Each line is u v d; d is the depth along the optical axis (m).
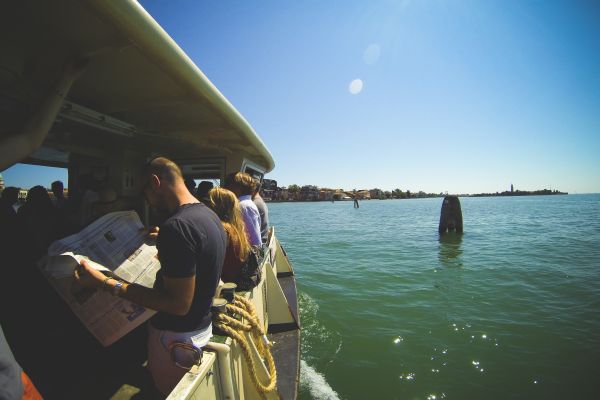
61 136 3.94
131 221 2.05
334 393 4.71
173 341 1.67
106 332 1.79
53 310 2.57
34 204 3.24
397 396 4.65
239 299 2.40
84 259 1.61
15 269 2.43
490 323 6.98
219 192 2.92
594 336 6.23
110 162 4.77
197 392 1.52
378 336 6.50
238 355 2.20
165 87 2.63
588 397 4.55
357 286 10.18
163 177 1.65
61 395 2.00
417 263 13.45
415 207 86.31
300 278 11.25
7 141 1.83
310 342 6.27
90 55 2.05
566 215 41.47
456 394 4.67
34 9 1.57
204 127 3.86
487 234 22.09
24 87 2.43
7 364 1.05
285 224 36.03
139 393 2.03
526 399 4.55
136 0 1.66
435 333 6.59
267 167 7.68
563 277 10.40
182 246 1.43
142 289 1.52
